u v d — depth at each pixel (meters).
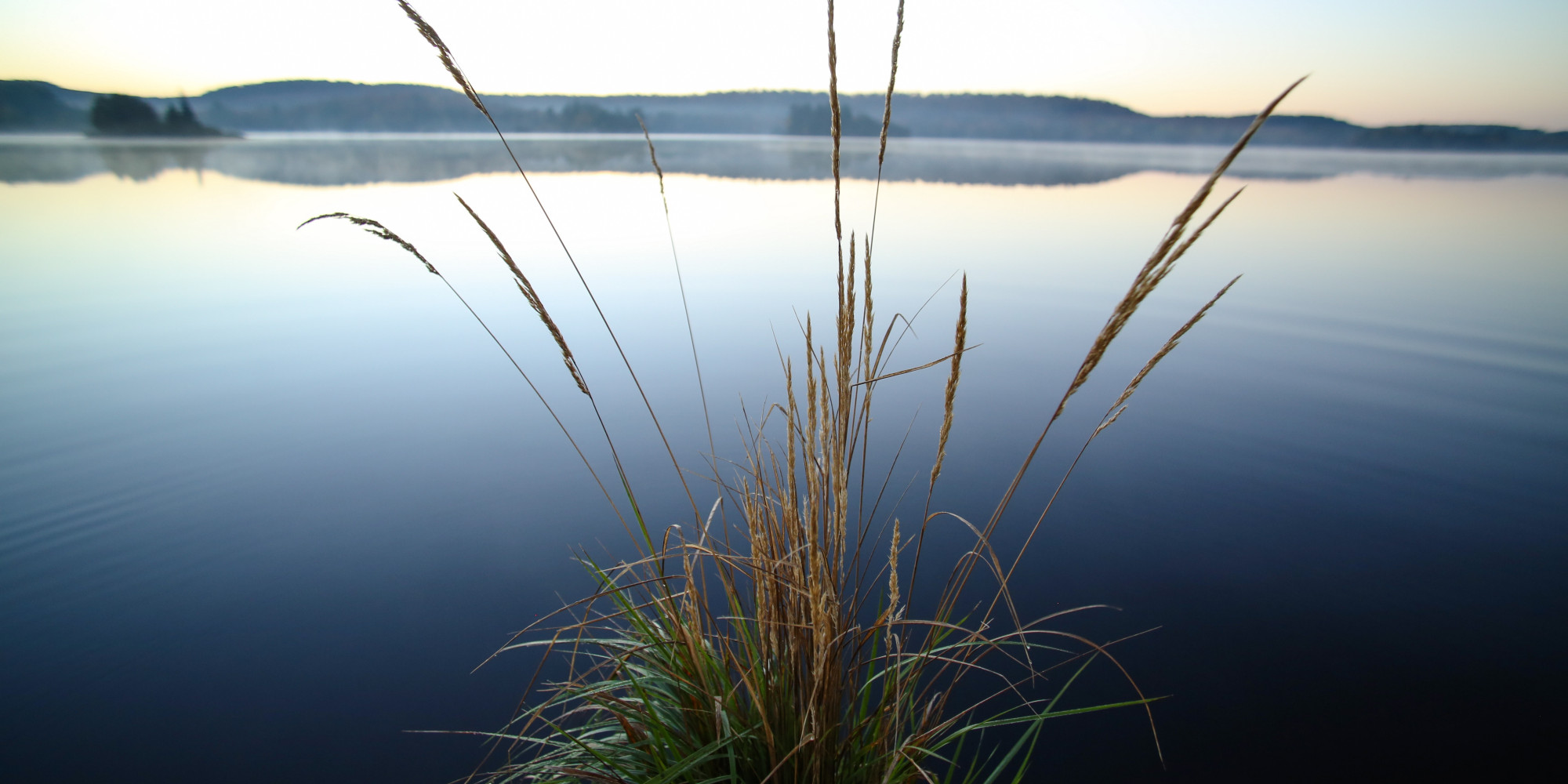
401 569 2.69
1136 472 3.45
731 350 5.37
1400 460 3.61
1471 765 1.88
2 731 1.98
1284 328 6.17
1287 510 3.12
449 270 8.44
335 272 8.38
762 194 18.56
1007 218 13.76
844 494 1.05
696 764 1.13
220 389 4.54
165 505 3.12
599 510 3.07
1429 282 7.93
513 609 2.48
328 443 3.73
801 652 1.13
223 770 1.87
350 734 1.97
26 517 2.98
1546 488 3.32
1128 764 1.89
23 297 6.93
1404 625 2.41
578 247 10.00
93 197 16.89
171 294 7.19
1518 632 2.37
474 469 3.46
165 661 2.25
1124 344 5.68
